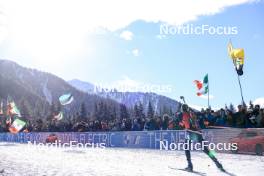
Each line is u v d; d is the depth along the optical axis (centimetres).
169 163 1163
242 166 1066
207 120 1628
